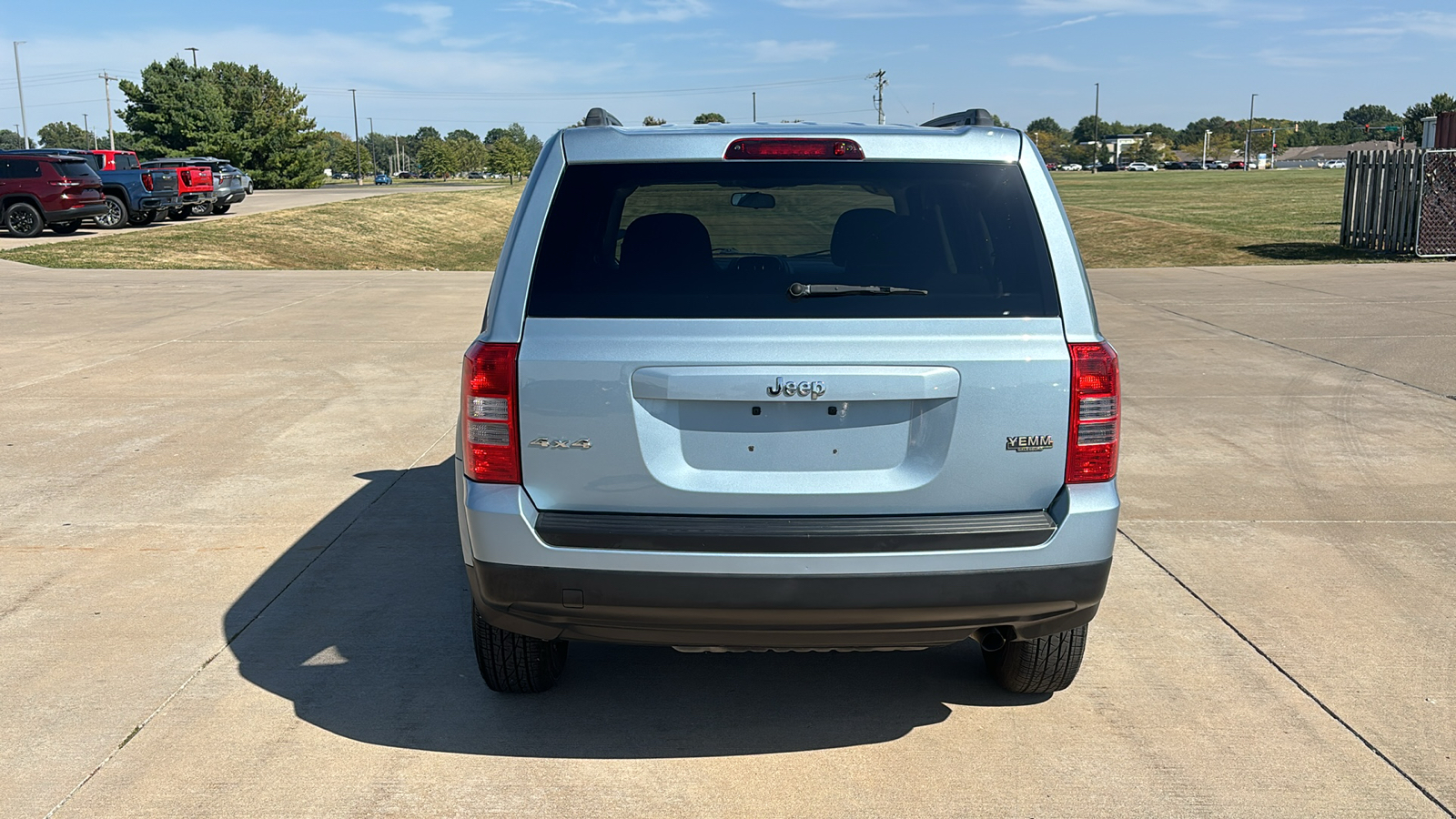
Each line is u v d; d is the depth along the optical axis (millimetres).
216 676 3967
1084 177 103000
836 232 3186
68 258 23250
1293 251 22547
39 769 3316
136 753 3422
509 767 3359
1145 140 189250
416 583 4906
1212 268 19719
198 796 3174
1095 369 3051
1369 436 7543
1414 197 20281
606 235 3107
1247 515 5863
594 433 3021
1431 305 14016
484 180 165125
